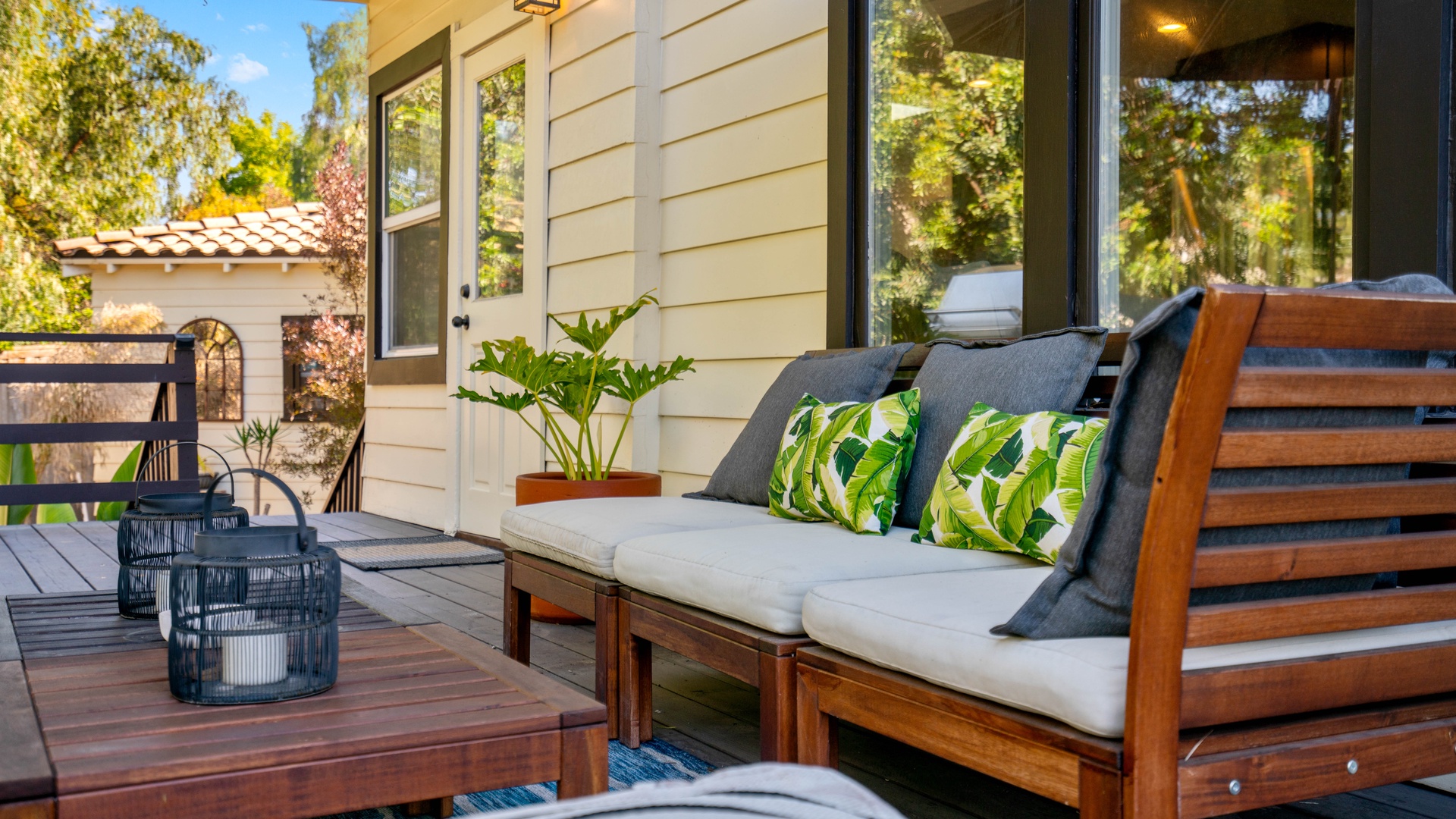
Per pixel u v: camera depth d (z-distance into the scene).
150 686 1.43
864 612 1.63
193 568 1.37
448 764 1.26
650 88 4.23
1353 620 1.33
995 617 1.49
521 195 5.05
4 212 16.33
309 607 1.41
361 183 11.72
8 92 16.41
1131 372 1.29
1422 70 1.92
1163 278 2.49
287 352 12.42
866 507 2.30
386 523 5.98
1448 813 1.90
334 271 11.79
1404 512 1.37
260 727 1.25
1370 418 1.36
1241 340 1.14
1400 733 1.38
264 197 19.27
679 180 4.15
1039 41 2.68
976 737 1.41
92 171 17.28
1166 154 2.48
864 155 3.31
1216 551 1.22
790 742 1.82
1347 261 2.14
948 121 3.04
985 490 2.01
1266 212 2.29
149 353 12.71
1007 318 2.89
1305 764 1.30
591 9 4.50
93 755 1.14
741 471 2.92
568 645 3.24
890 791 2.02
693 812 0.48
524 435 4.97
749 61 3.78
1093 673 1.25
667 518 2.58
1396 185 1.96
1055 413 2.01
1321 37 2.16
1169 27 2.46
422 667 1.55
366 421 6.64
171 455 5.66
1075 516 1.86
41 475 11.55
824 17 3.45
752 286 3.78
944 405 2.39
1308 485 1.28
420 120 5.99
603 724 1.35
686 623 2.11
